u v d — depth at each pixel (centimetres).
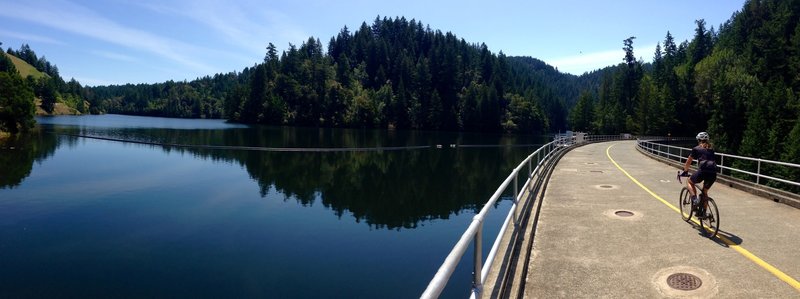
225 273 1750
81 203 2891
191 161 5272
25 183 3541
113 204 2891
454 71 15788
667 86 10700
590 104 13338
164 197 3178
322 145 8256
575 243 745
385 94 15288
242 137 9306
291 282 1680
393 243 2288
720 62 10556
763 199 1172
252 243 2159
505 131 14225
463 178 4938
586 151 3578
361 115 14650
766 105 7031
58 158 5094
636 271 607
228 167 4925
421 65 15688
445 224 2853
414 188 4303
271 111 14425
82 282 1619
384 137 10975
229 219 2623
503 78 16725
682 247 715
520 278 538
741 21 11675
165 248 2030
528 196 1055
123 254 1931
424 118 14662
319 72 15612
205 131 10669
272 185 3978
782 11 9844
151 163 4947
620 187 1395
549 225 872
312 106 14950
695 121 10612
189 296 1529
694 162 1956
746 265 622
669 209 1031
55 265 1777
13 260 1822
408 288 1656
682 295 525
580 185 1440
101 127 10681
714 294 524
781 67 8781
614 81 13788
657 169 2012
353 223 2725
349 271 1816
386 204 3525
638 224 878
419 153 7181
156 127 11556
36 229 2277
